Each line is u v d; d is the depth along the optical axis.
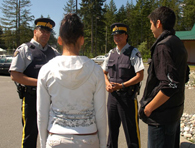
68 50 1.39
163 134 1.74
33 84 2.16
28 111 2.27
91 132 1.35
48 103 1.40
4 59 12.76
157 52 1.64
